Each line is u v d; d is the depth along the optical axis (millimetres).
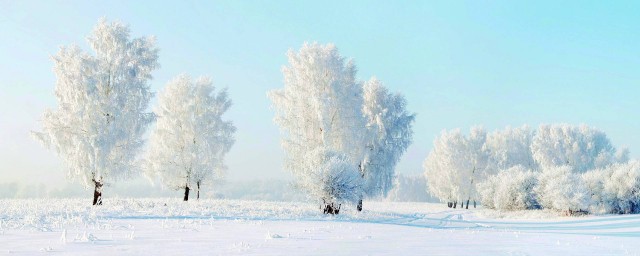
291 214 28094
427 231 18125
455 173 66125
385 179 38500
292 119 34188
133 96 30031
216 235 12641
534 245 12047
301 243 10539
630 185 42062
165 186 37312
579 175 46125
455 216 45906
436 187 70562
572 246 12062
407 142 39188
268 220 23875
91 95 28219
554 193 41875
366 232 15859
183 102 38062
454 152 66688
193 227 16000
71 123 28359
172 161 37281
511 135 77750
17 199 32031
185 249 8695
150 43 31031
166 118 37688
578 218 37469
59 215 20297
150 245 9422
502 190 50562
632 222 30797
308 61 34375
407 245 10703
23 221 16641
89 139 27938
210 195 41344
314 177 29578
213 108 38500
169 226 16047
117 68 29359
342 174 29750
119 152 29547
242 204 33219
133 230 13883
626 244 13727
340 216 29031
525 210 47750
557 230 27000
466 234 16844
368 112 39281
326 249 9180
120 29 30047
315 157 30719
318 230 16109
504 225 32125
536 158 69750
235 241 10719
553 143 69250
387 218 32094
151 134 37719
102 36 29891
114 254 7773
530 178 50156
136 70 29984
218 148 38188
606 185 44281
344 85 34719
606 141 72812
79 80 28141
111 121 29000
